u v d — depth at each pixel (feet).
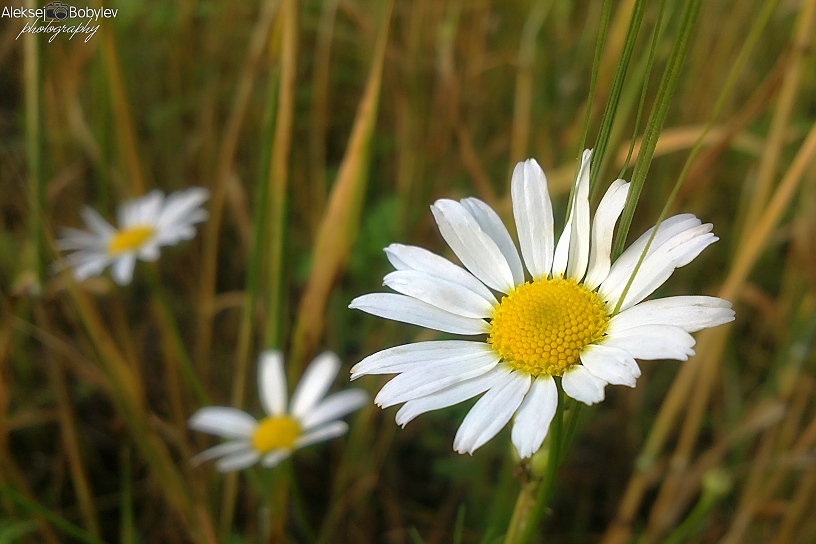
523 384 0.56
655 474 0.84
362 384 0.92
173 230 0.94
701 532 0.83
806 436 0.79
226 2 1.06
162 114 1.05
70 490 0.89
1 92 1.05
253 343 0.98
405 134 0.98
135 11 1.05
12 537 0.75
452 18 0.96
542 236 0.60
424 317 0.59
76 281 0.88
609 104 0.56
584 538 0.88
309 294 0.85
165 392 0.96
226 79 1.09
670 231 0.57
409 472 0.93
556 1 1.01
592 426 0.94
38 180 0.79
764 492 0.80
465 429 0.55
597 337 0.57
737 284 0.77
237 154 1.10
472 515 0.88
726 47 0.99
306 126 1.04
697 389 0.81
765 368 0.94
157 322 0.92
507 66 1.05
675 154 0.97
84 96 1.11
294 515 0.90
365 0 1.06
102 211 0.94
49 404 0.93
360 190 0.82
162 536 0.88
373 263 0.97
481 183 0.89
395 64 0.99
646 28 0.80
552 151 0.97
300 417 0.82
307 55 1.07
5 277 0.98
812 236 0.85
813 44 0.79
